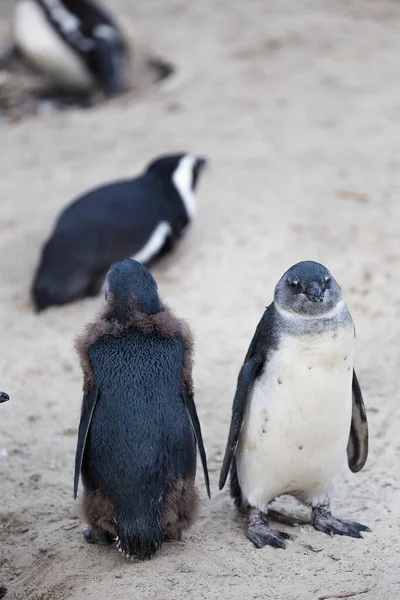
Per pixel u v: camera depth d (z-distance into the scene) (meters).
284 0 39.66
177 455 11.47
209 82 32.50
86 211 21.05
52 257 20.58
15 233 23.89
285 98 30.69
